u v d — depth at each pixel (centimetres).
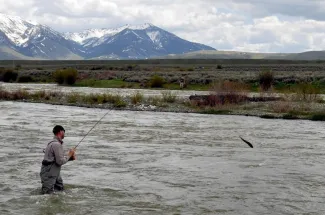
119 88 7000
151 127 2856
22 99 5016
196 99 4419
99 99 4616
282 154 1933
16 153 1900
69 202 1216
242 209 1167
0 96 5069
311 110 3722
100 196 1278
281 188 1366
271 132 2653
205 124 3028
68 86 7550
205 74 9125
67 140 2294
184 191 1331
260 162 1753
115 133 2569
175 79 7525
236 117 3494
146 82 7556
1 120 3138
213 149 2053
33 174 1525
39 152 1928
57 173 1305
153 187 1375
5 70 9262
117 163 1719
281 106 3772
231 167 1656
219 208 1175
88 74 9219
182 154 1916
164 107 4162
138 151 1983
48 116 3466
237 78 7156
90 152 1947
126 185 1397
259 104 4116
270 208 1177
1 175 1508
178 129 2764
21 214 1112
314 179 1476
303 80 6550
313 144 2217
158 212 1141
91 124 2989
